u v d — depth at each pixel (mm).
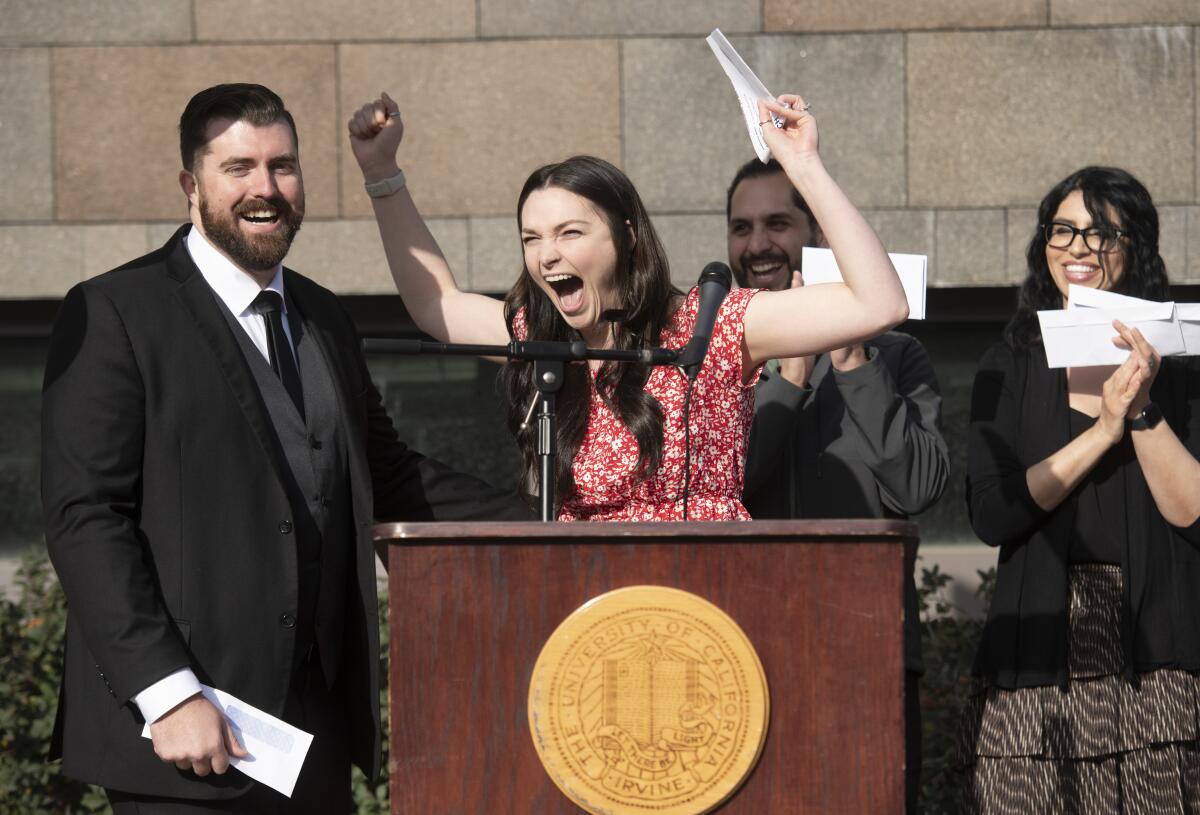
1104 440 4492
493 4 7230
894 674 3018
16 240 7270
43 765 6066
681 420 3916
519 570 3037
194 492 3756
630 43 7227
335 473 4004
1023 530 4633
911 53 7180
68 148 7258
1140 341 4406
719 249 7223
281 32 7230
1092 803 4512
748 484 4684
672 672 3018
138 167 7250
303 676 3912
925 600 6781
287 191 3967
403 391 7637
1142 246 4879
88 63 7250
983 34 7168
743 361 3996
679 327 4066
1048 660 4535
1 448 7617
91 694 3736
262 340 4012
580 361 3834
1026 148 7180
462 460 7602
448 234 7242
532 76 7238
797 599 3037
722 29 7219
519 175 7242
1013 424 4871
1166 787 4488
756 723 3002
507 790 3021
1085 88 7148
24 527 7598
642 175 7242
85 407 3691
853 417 4613
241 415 3830
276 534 3803
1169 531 4605
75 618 3834
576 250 3955
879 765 3010
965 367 7570
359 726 3998
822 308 3834
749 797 3021
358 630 4012
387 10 7230
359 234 7246
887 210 7188
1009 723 4605
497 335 4551
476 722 3023
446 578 3037
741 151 7219
